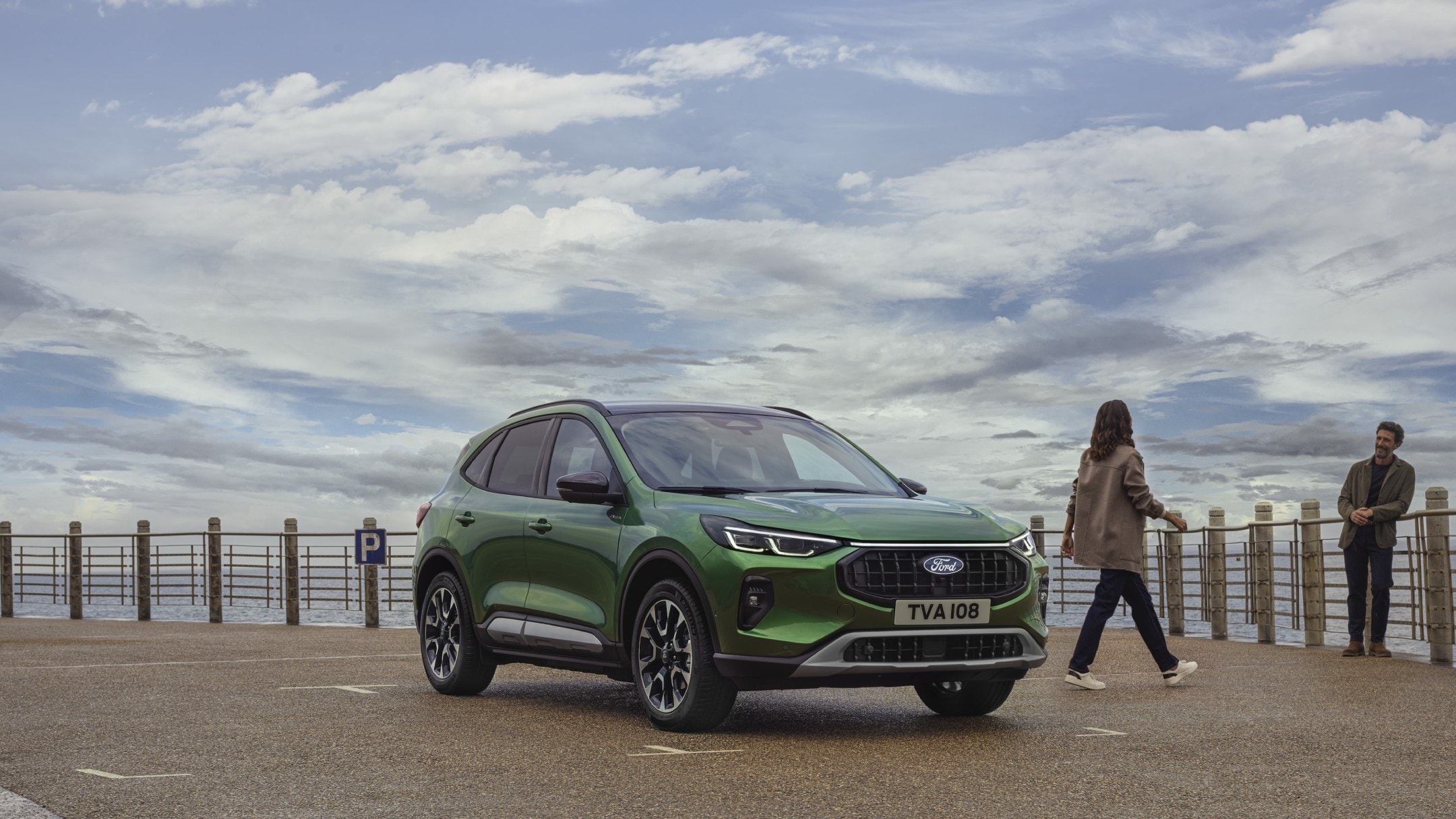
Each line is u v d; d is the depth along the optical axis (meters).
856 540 6.56
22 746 6.47
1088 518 9.27
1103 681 9.48
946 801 5.02
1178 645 13.11
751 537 6.62
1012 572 6.87
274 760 6.01
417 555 9.22
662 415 8.09
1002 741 6.53
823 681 6.50
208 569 18.58
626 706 8.13
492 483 8.77
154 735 6.79
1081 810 4.85
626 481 7.50
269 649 12.38
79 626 16.97
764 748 6.31
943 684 7.63
